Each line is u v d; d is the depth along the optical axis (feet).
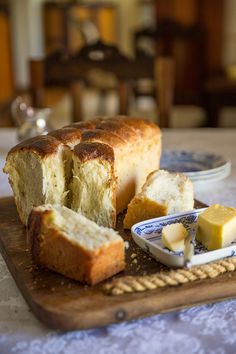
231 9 11.25
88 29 15.06
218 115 10.30
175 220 2.74
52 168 2.80
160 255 2.40
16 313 2.22
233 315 2.20
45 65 5.85
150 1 15.35
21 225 2.93
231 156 4.35
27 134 4.44
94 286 2.25
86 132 3.03
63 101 14.05
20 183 2.88
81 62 5.80
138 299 2.14
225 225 2.46
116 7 15.60
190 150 4.49
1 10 13.38
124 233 2.82
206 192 3.57
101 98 13.30
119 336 2.08
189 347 2.02
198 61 11.71
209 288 2.22
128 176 3.18
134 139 3.23
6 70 13.73
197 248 2.52
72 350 2.01
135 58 5.69
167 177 3.04
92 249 2.23
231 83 10.03
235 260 2.37
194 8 11.40
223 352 2.00
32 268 2.39
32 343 2.04
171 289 2.20
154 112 8.92
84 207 2.84
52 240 2.31
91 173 2.78
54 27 15.02
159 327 2.13
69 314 2.06
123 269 2.38
